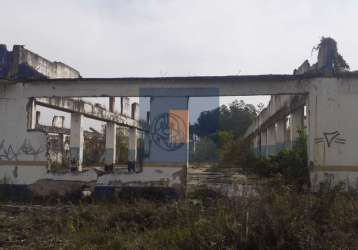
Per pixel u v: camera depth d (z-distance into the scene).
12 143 15.87
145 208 10.03
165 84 15.20
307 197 8.45
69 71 21.34
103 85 15.54
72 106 19.53
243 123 58.28
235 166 30.06
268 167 19.66
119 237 8.09
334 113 14.41
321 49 15.02
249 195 8.55
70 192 15.31
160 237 7.86
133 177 15.13
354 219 7.81
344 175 14.21
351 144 14.29
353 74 14.42
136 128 29.31
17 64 16.34
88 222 9.56
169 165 15.00
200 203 10.38
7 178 15.77
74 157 20.23
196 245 7.14
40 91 15.84
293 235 7.00
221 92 14.91
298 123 20.20
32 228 9.43
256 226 7.26
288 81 14.66
